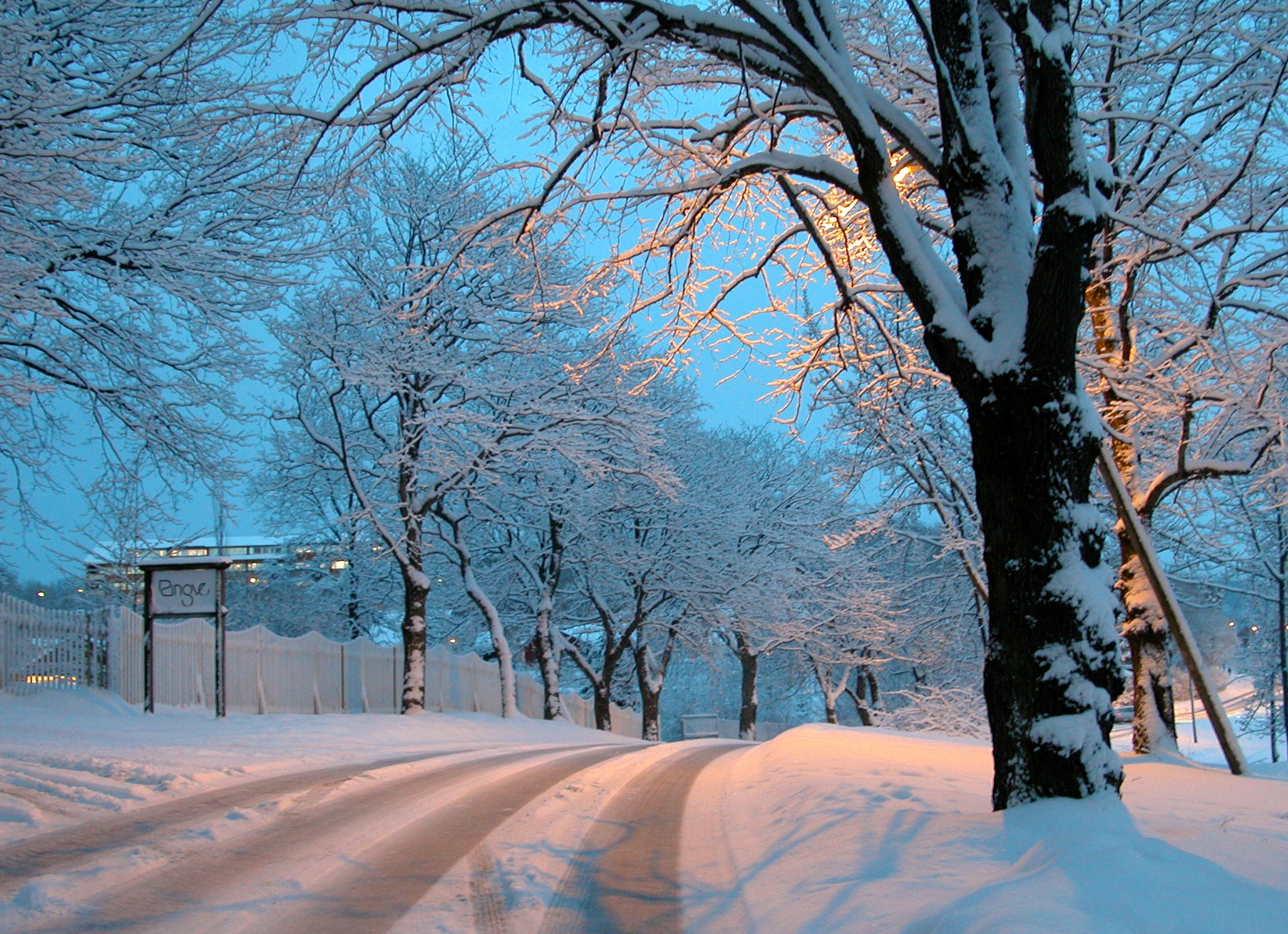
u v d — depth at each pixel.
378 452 27.53
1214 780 10.65
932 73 10.82
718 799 9.05
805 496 35.88
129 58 13.54
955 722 22.56
